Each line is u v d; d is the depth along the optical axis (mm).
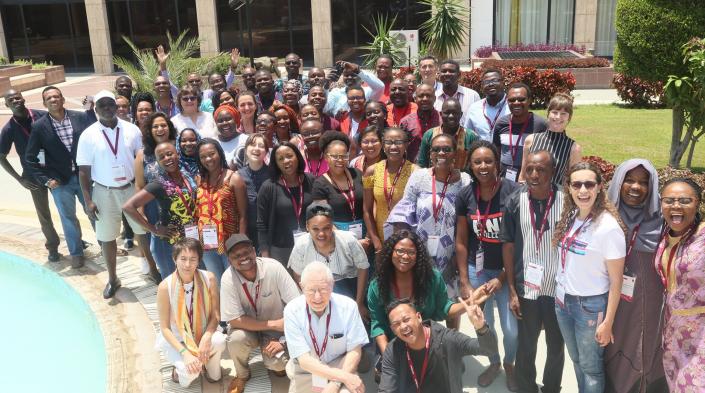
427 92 5609
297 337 3908
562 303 3623
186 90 6645
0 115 16828
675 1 8102
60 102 6270
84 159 5844
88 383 4875
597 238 3391
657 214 3451
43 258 7184
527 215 3770
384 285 4016
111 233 6043
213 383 4582
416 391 3605
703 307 3213
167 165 5047
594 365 3670
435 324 3641
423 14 22891
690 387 3230
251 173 5223
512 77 13648
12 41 26031
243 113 6551
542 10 22250
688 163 7883
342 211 4836
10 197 9406
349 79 7512
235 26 24188
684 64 8242
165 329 4426
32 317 6160
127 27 25156
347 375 3766
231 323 4367
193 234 5043
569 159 4742
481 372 4527
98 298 6098
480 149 4012
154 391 4508
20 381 5000
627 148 10250
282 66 21453
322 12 22969
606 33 22469
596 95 16094
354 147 6039
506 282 4129
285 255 4938
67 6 25344
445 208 4367
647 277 3486
